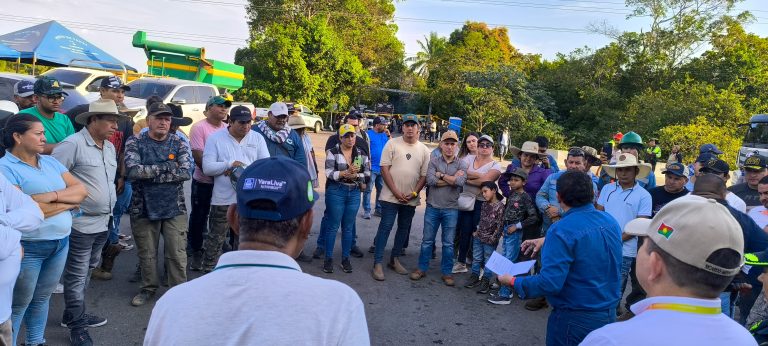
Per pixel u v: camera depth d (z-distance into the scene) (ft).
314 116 92.02
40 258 10.39
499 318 16.11
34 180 10.41
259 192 4.52
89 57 51.37
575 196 9.48
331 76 100.37
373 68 139.74
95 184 12.35
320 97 100.78
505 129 84.53
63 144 12.20
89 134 12.56
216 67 57.47
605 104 102.73
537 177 18.38
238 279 4.22
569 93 110.63
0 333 8.70
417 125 18.71
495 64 108.68
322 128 94.84
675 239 4.64
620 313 17.01
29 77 29.09
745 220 11.87
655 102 89.04
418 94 123.24
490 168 19.65
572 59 114.01
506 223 17.72
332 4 128.77
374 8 139.85
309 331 4.01
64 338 12.37
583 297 9.20
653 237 4.90
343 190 18.45
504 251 17.80
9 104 18.48
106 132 12.51
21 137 10.30
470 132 21.17
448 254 18.80
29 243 10.11
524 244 11.41
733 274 4.52
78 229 12.00
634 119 91.86
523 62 158.81
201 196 17.75
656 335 4.47
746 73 98.68
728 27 105.81
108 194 12.67
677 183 16.02
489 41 166.81
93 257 13.12
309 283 4.30
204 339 3.93
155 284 14.76
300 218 4.73
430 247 19.03
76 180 11.41
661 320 4.57
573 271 9.27
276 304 4.06
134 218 14.20
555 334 9.56
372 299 16.78
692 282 4.57
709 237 4.49
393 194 18.52
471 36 161.68
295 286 4.21
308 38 97.09
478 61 112.78
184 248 14.92
